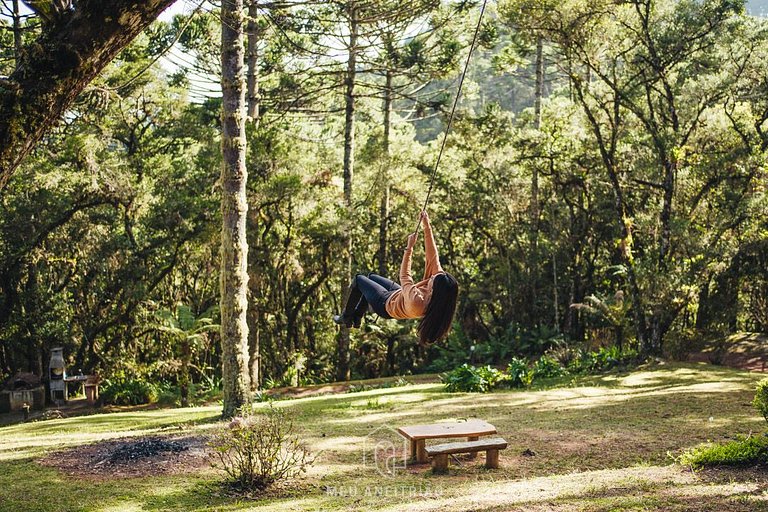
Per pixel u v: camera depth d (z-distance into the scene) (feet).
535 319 95.55
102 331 86.74
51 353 76.95
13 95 11.59
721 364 69.46
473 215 98.68
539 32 66.03
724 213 69.77
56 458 31.27
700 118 70.74
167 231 81.56
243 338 45.24
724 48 72.13
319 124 105.81
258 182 79.46
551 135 94.53
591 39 65.05
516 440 32.96
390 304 15.76
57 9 11.89
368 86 85.30
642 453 28.73
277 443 26.73
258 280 80.89
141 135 90.99
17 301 80.53
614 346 73.31
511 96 199.72
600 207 88.69
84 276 86.58
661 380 56.49
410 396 54.13
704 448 27.02
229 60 44.01
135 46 81.61
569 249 95.55
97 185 75.00
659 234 73.00
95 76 12.42
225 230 44.78
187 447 31.55
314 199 81.46
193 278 103.14
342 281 87.30
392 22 73.56
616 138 75.31
